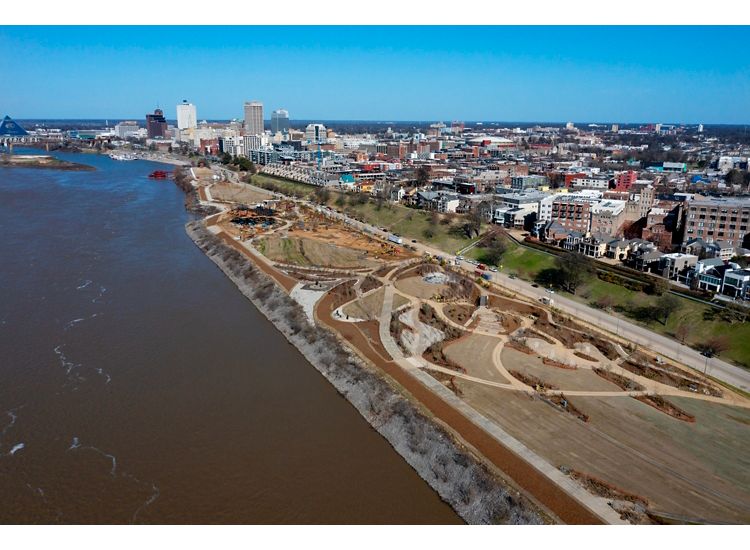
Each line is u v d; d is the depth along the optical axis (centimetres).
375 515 9131
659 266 19988
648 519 8869
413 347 15112
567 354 14950
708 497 9469
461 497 9369
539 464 10100
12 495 9475
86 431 11206
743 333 15300
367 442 11081
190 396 12581
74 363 13875
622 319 17488
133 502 9381
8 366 13625
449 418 11431
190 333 15975
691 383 13412
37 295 18450
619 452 10662
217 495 9562
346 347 14712
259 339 15812
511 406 12181
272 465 10325
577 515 8825
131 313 17238
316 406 12350
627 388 13212
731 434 11438
